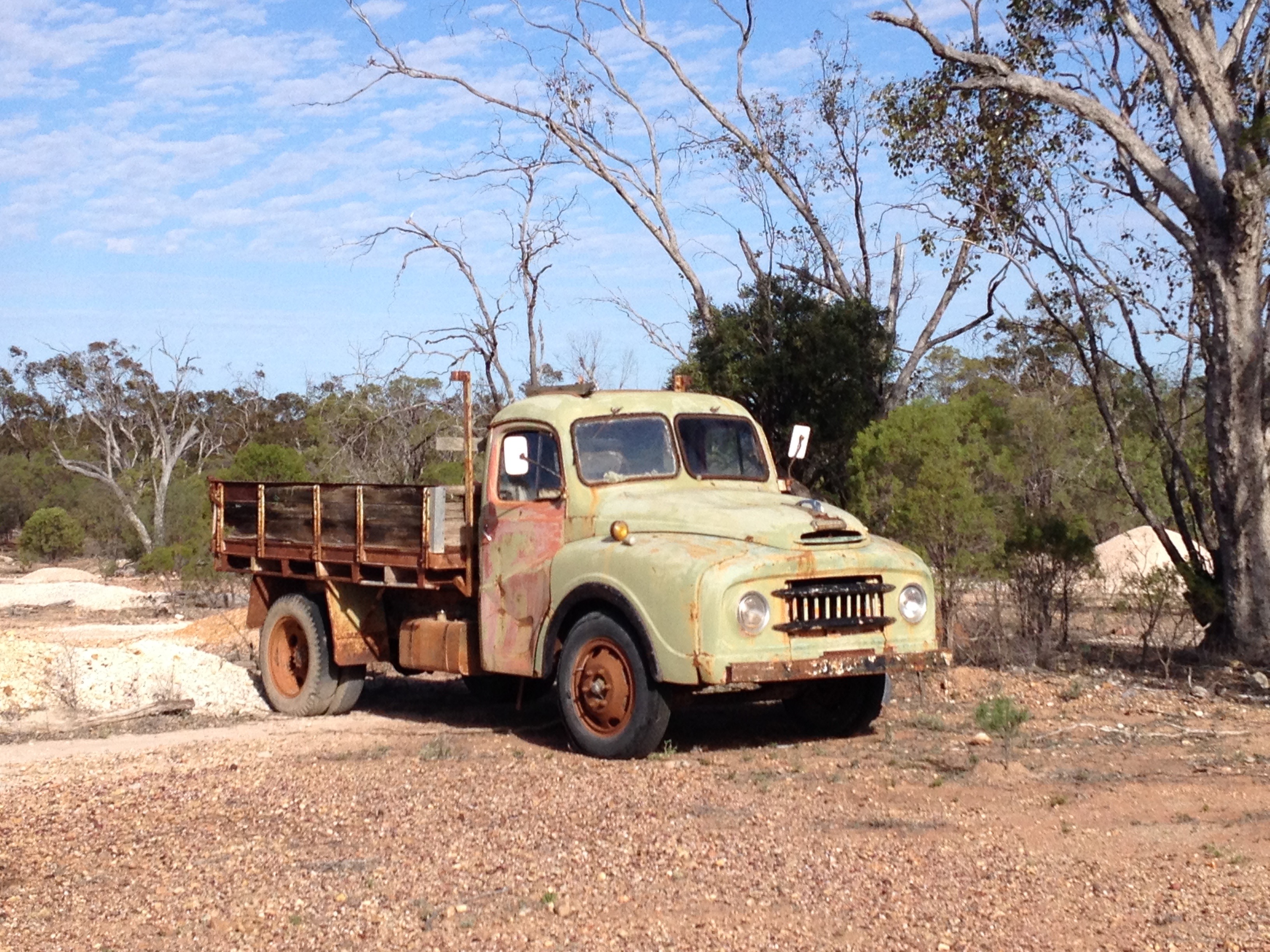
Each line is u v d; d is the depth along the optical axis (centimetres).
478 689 1252
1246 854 614
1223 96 1330
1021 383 3288
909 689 1172
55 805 793
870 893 569
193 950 528
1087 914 538
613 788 797
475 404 2467
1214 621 1377
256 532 1248
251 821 738
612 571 900
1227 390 1348
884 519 1462
